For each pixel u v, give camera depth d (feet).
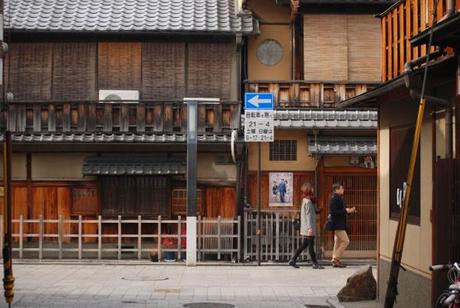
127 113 70.49
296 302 45.98
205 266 63.82
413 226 38.78
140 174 69.56
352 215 71.41
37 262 64.85
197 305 44.29
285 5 74.28
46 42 72.79
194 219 64.28
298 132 72.84
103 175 70.49
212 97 72.90
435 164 33.53
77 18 72.64
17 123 69.97
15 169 72.13
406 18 38.96
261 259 66.28
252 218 66.69
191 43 73.26
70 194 72.13
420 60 33.63
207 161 72.28
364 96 41.47
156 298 46.88
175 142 69.46
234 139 68.23
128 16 73.05
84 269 61.36
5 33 71.05
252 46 75.46
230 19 73.05
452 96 33.35
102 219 70.49
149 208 70.79
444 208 32.09
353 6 73.10
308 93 72.33
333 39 73.41
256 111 62.18
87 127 70.44
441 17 33.06
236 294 48.93
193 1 76.48
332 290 50.98
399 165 41.37
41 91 72.64
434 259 32.91
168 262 65.67
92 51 72.90
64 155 72.28
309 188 63.46
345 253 70.79
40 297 46.57
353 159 71.72
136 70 72.90
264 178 72.79
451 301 26.96
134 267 62.90
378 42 73.56
